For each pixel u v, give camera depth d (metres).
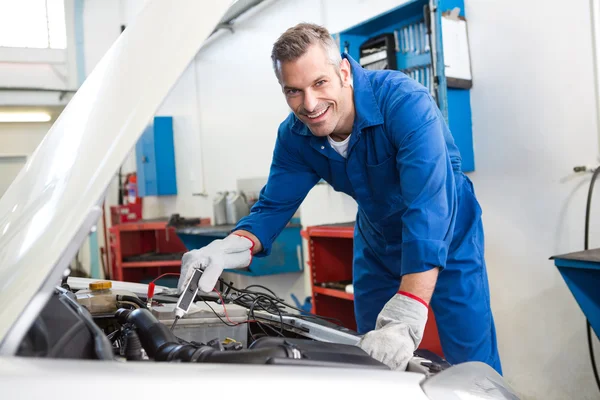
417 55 2.91
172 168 6.49
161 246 5.57
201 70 5.74
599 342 2.41
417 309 1.22
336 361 0.85
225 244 1.51
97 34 6.40
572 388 2.53
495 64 2.73
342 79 1.44
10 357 0.67
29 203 0.98
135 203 6.36
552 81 2.49
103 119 0.85
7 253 0.87
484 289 1.79
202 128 5.80
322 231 3.04
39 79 6.21
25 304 0.68
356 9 3.57
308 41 1.30
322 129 1.43
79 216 0.72
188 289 1.32
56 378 0.61
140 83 0.82
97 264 7.00
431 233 1.29
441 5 2.75
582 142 2.39
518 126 2.65
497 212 2.79
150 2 1.01
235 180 5.22
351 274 3.27
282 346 0.80
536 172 2.59
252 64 4.79
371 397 0.70
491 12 2.72
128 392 0.61
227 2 0.83
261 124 4.73
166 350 0.86
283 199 1.75
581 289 1.96
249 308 1.44
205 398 0.63
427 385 0.77
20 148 6.83
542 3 2.49
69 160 0.91
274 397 0.65
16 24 6.20
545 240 2.58
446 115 2.65
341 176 1.72
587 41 2.33
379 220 1.74
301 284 4.29
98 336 0.82
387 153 1.55
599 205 2.35
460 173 1.81
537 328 2.66
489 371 0.93
